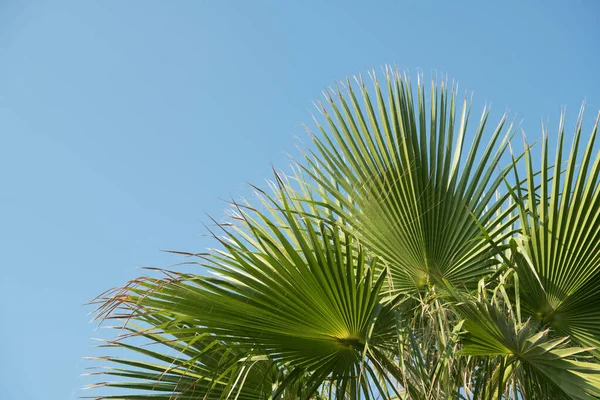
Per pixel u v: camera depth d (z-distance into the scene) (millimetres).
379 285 3729
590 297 4387
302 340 3877
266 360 4254
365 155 4703
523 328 3730
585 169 4375
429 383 3963
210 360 4391
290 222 3785
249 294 3715
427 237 4551
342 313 3807
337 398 3893
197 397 4273
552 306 4473
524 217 4547
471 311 3822
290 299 3750
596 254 4312
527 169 4637
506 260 4316
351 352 3959
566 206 4402
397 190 4582
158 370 4344
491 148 4875
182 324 4125
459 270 4543
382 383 4297
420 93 4871
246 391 4336
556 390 4121
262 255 3754
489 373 4316
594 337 4375
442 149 4750
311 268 3701
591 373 3547
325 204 4578
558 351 3666
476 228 4652
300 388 4043
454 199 4664
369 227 4562
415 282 4527
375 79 4863
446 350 3855
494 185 4820
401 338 3799
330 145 4781
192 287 3660
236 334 3852
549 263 4434
